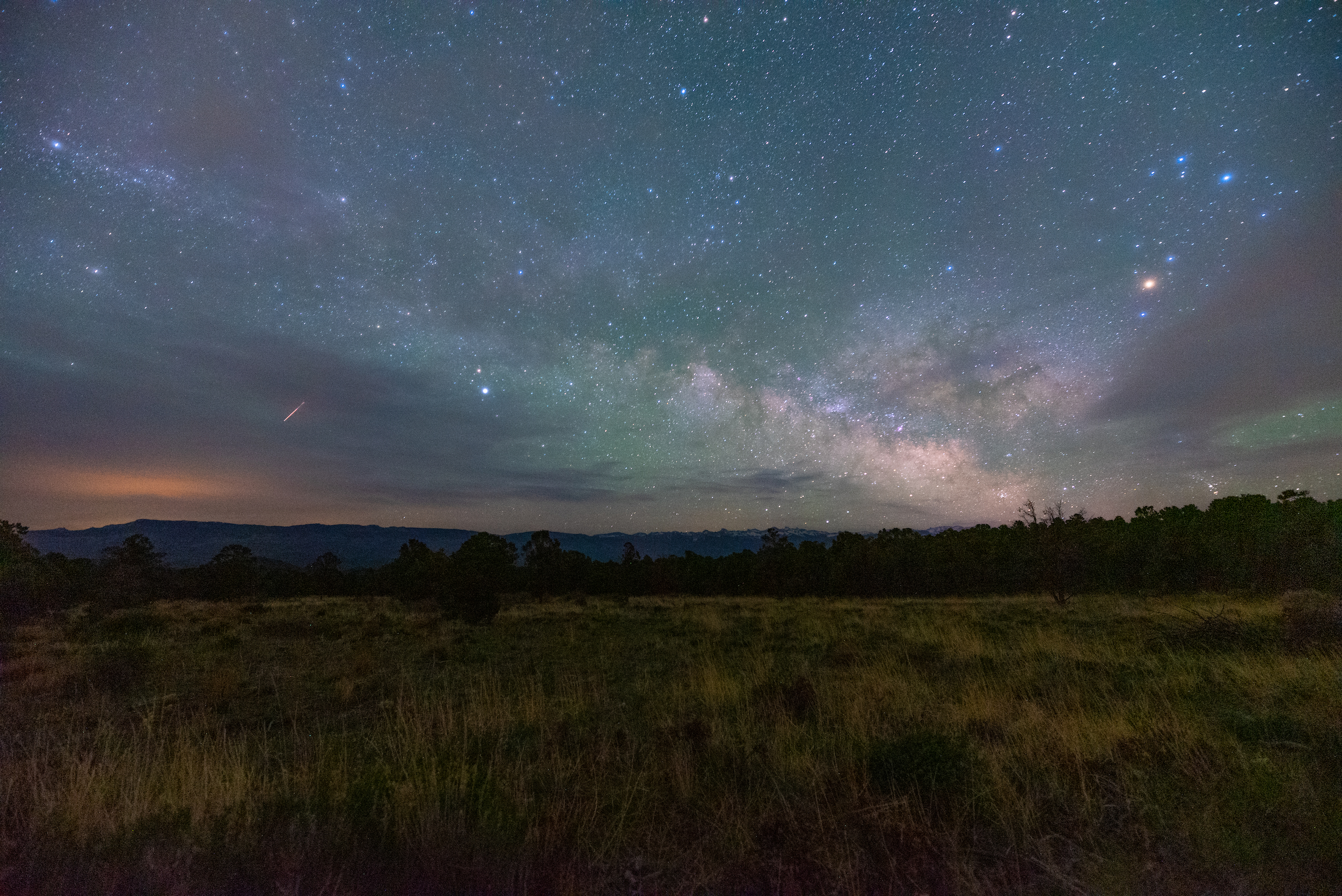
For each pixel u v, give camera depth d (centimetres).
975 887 310
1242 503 3806
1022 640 1250
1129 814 377
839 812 396
